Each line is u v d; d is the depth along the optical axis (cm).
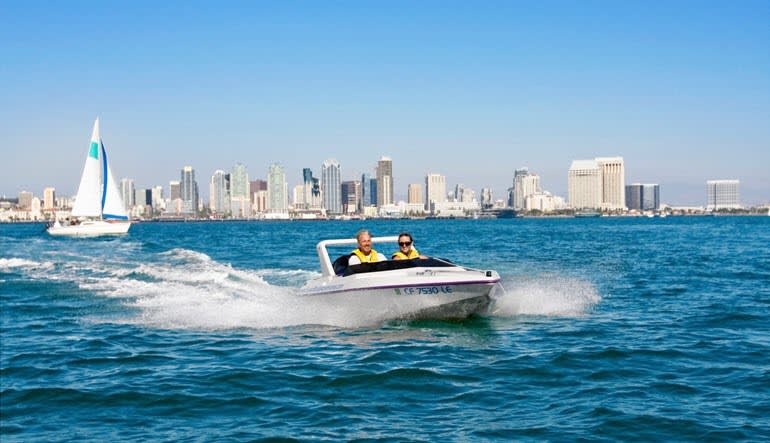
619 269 2805
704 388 951
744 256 3603
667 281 2309
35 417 892
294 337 1361
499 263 3189
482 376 1030
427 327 1434
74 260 3703
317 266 3127
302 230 12506
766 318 1511
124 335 1427
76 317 1681
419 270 1475
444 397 931
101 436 818
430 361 1123
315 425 832
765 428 790
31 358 1222
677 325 1433
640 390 944
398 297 1452
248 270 2900
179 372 1092
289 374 1060
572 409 869
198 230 13038
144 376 1074
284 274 2692
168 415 888
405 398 930
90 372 1112
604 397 914
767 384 962
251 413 884
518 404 895
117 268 3089
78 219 8362
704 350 1180
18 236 9169
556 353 1159
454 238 6912
